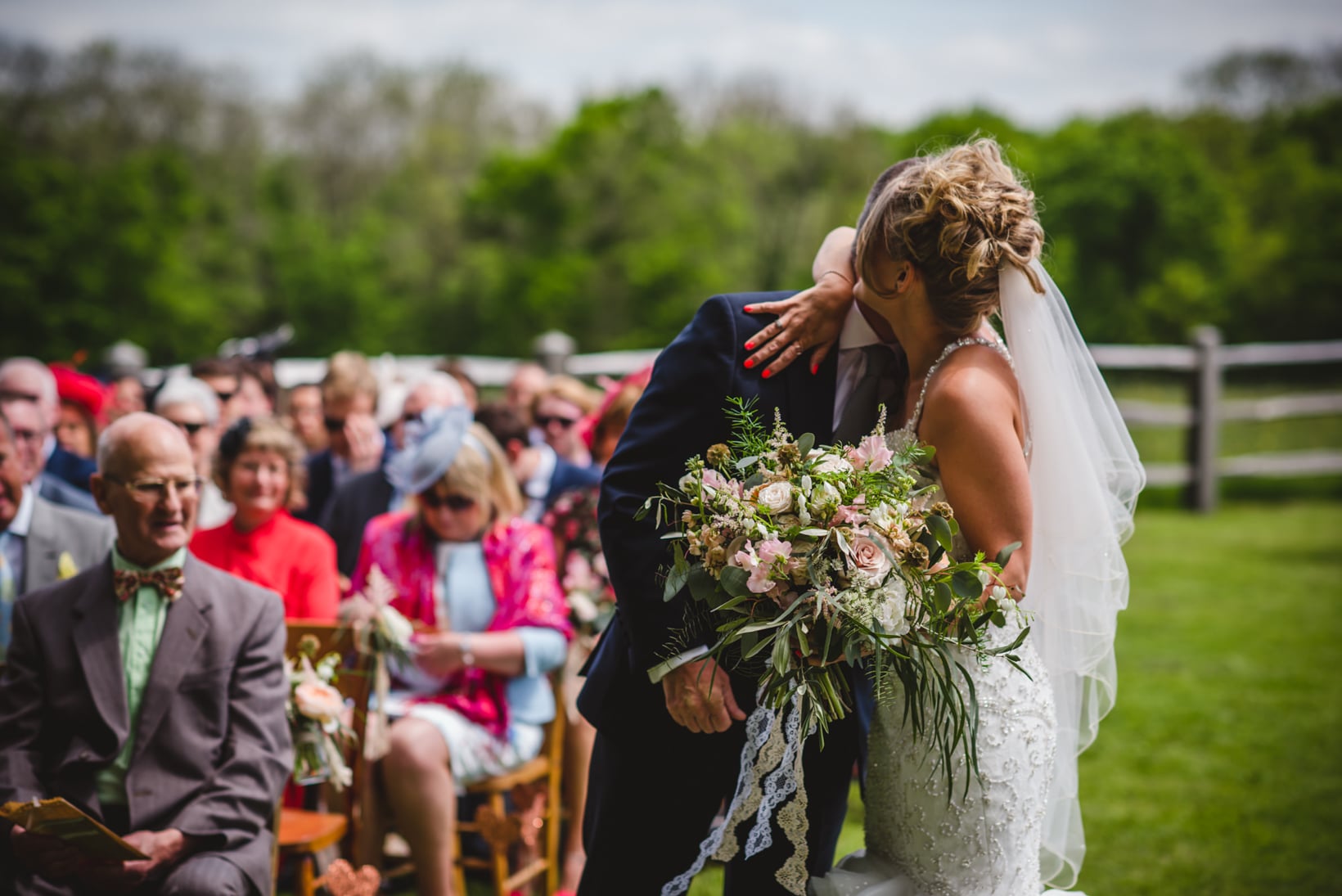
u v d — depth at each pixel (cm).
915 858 230
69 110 3728
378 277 4200
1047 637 241
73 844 243
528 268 4378
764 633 207
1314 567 902
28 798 260
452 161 4528
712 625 221
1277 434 1526
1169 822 422
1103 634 239
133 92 3809
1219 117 4197
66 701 270
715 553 204
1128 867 382
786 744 215
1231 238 3691
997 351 229
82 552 343
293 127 4234
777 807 234
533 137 5006
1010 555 208
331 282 3978
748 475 214
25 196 3531
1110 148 3778
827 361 239
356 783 322
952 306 223
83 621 273
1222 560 934
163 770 268
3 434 332
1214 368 1203
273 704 284
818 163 4500
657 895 241
